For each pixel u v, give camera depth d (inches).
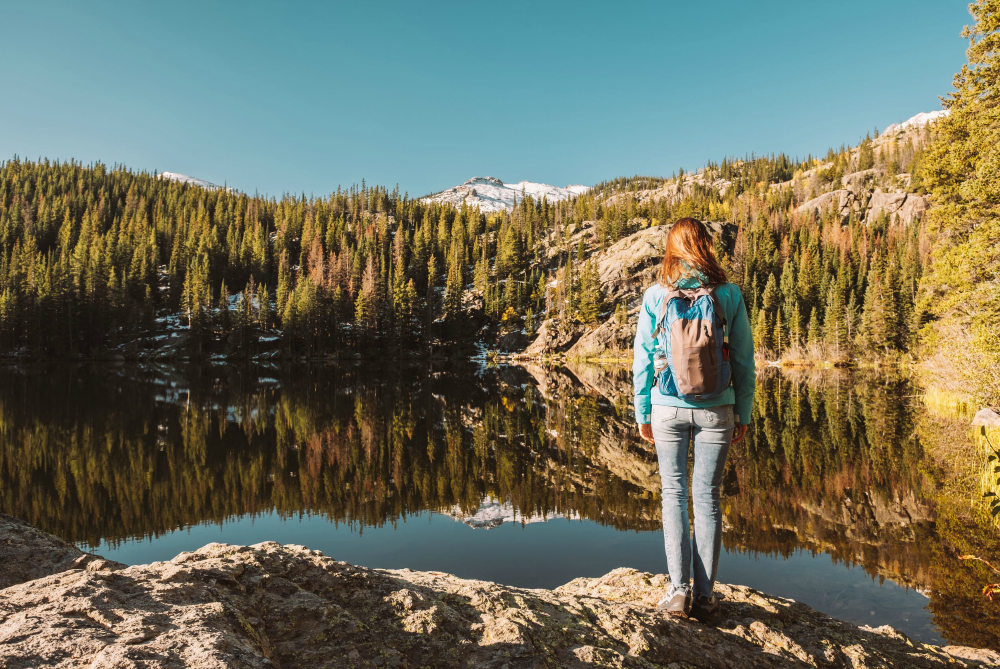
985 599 161.2
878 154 4881.9
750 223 3462.1
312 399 861.2
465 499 312.5
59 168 4323.3
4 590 64.0
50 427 550.0
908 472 328.2
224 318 2672.2
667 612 96.2
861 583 175.0
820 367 1818.4
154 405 748.0
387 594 81.6
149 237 3366.1
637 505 297.6
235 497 317.7
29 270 2566.4
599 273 3137.3
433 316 3095.5
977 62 474.3
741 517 249.4
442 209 4584.2
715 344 83.5
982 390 498.9
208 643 51.2
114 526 268.8
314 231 3745.1
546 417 661.3
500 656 70.3
